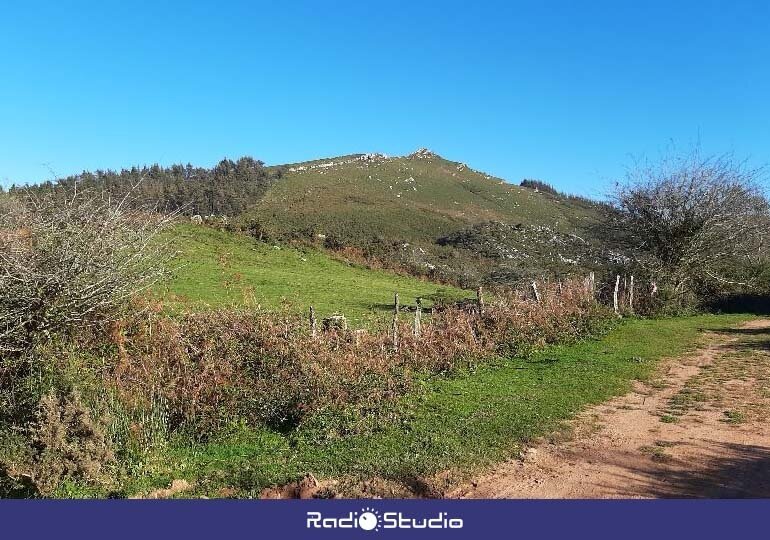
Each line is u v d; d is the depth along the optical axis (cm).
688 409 872
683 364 1221
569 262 2939
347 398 880
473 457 674
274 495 613
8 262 815
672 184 2478
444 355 1176
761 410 848
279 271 2791
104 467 661
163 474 680
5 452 648
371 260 3669
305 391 861
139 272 970
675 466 642
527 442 731
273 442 786
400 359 1106
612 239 2645
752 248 2466
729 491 575
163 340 933
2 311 813
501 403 912
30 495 626
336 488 609
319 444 764
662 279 2336
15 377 788
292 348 953
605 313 1803
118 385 794
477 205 10638
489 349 1281
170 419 810
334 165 13575
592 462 662
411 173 13150
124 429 716
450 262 4184
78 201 916
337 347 1012
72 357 815
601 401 934
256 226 3566
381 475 630
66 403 679
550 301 1608
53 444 642
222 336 982
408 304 2183
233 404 842
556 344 1445
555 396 954
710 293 2445
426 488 600
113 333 908
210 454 752
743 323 1900
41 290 829
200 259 2620
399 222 8506
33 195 905
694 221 2414
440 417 844
